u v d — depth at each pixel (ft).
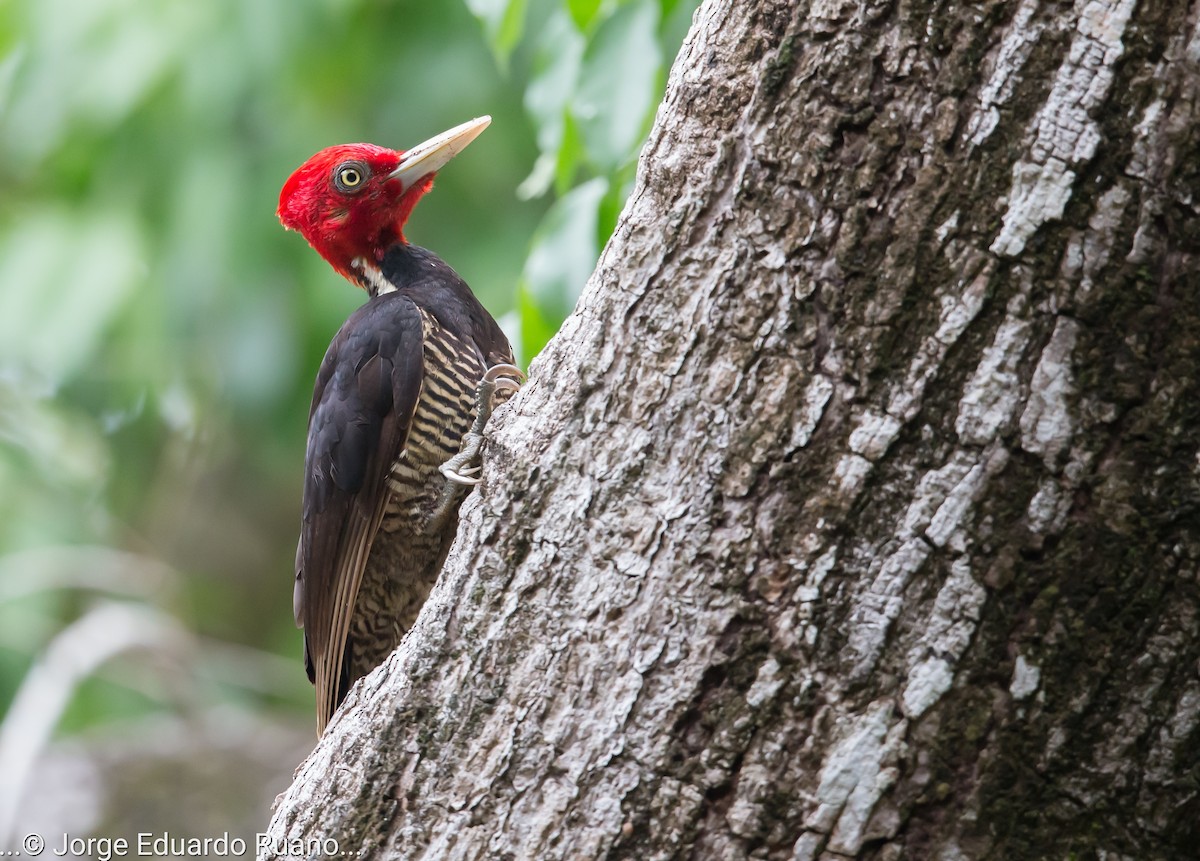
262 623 52.95
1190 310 13.91
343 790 16.94
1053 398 14.06
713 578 14.96
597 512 15.65
